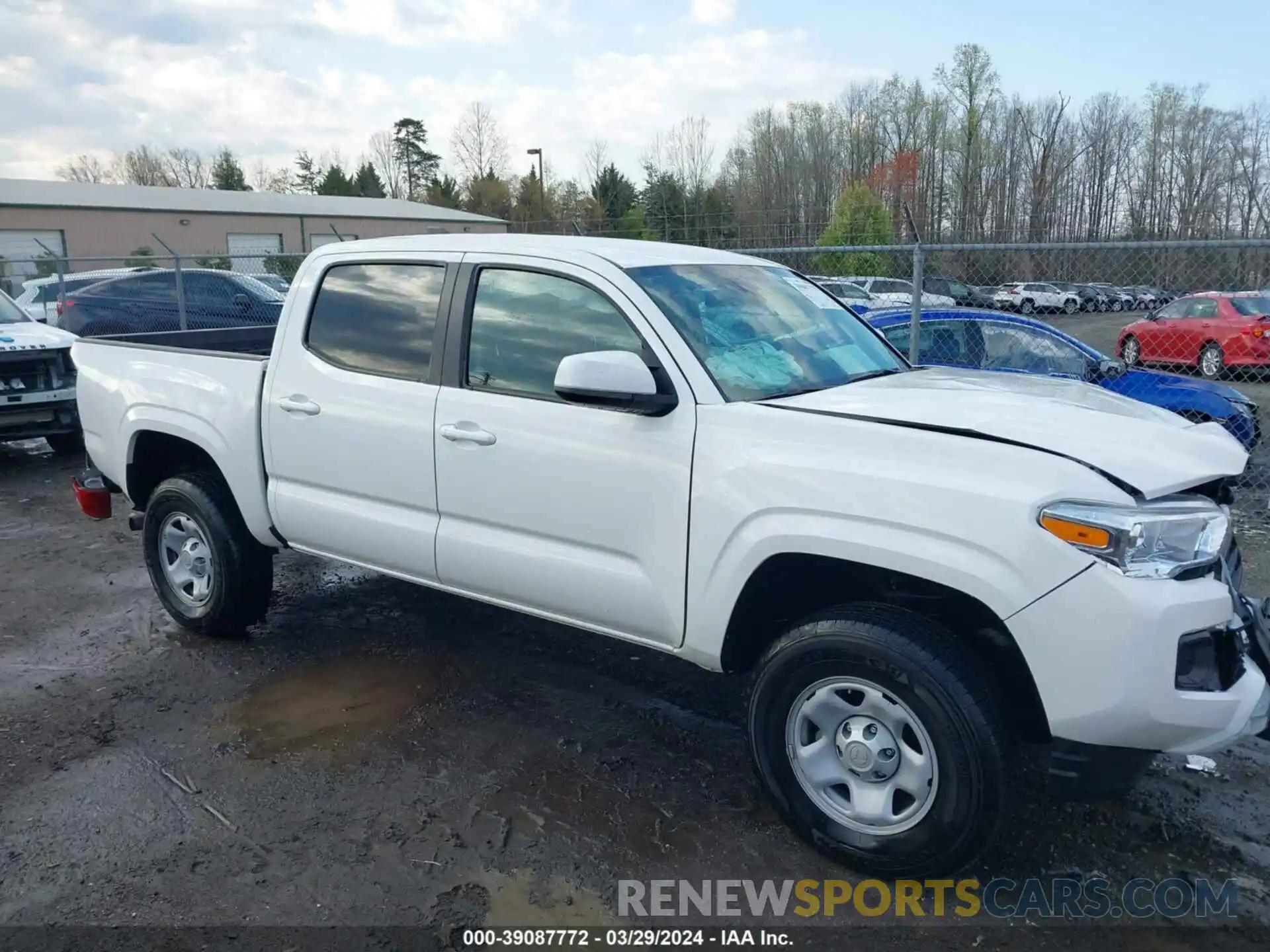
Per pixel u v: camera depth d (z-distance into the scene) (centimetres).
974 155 4944
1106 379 832
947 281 1153
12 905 286
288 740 385
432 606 536
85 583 584
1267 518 695
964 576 262
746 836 320
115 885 295
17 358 877
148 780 355
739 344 346
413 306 392
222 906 285
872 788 292
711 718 404
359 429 397
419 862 306
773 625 330
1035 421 290
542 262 360
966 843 274
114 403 490
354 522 407
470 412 364
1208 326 1384
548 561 350
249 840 317
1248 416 777
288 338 428
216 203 3906
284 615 521
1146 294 1275
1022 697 279
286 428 423
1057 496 255
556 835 320
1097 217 4378
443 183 7000
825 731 299
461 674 446
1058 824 327
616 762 367
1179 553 255
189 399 456
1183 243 634
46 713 411
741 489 299
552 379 351
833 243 3691
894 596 298
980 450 270
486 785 350
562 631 499
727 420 309
